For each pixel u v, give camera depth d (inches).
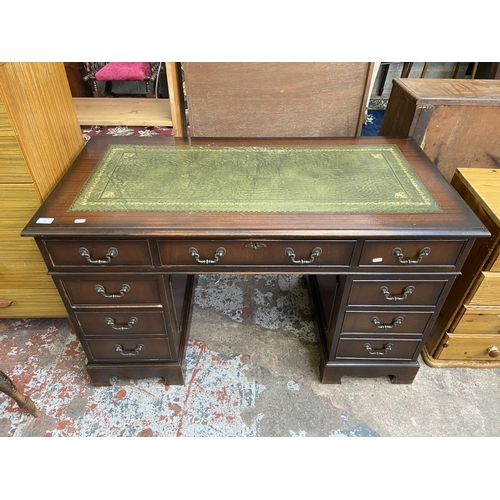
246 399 61.7
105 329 55.9
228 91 66.0
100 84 127.1
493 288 56.4
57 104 55.9
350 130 71.4
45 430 57.4
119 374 61.9
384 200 49.4
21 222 54.9
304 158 58.9
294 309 77.4
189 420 58.9
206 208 47.4
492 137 65.8
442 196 50.3
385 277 50.4
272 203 48.5
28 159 49.0
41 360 66.9
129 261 47.6
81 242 45.5
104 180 52.7
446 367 66.9
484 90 65.6
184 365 64.4
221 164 57.1
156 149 60.7
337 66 64.2
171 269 48.8
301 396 62.4
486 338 62.8
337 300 55.1
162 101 75.5
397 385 64.3
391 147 61.9
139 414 59.6
